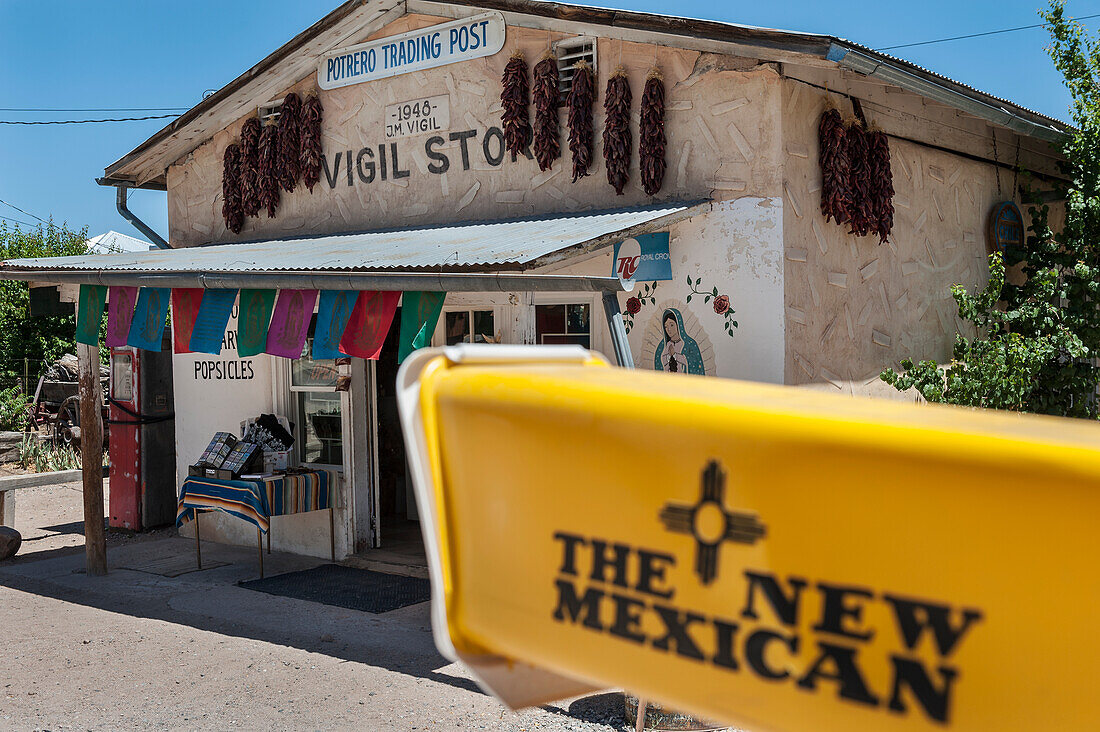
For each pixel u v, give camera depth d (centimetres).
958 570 87
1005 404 802
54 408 1791
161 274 701
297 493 869
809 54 636
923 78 698
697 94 710
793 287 677
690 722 475
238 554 959
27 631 706
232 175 1053
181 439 1048
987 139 921
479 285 544
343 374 904
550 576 112
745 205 683
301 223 1007
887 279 777
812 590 94
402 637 673
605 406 109
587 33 771
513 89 820
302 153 988
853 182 714
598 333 760
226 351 997
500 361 129
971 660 87
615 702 532
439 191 893
